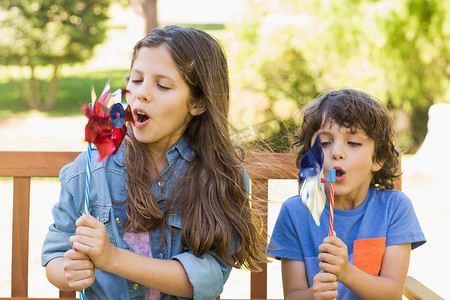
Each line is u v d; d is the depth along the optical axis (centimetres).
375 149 187
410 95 739
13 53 1178
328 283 165
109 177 175
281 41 666
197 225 168
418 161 618
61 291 204
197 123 178
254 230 179
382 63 711
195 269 164
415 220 195
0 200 580
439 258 429
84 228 152
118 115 155
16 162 207
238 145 207
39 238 463
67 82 1345
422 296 197
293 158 210
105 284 170
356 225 192
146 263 159
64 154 208
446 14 726
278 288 372
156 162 178
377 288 177
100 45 1278
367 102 185
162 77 165
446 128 618
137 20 1195
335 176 172
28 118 1091
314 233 192
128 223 171
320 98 193
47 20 1204
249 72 637
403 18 715
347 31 692
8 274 386
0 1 1185
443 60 743
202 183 173
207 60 173
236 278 395
